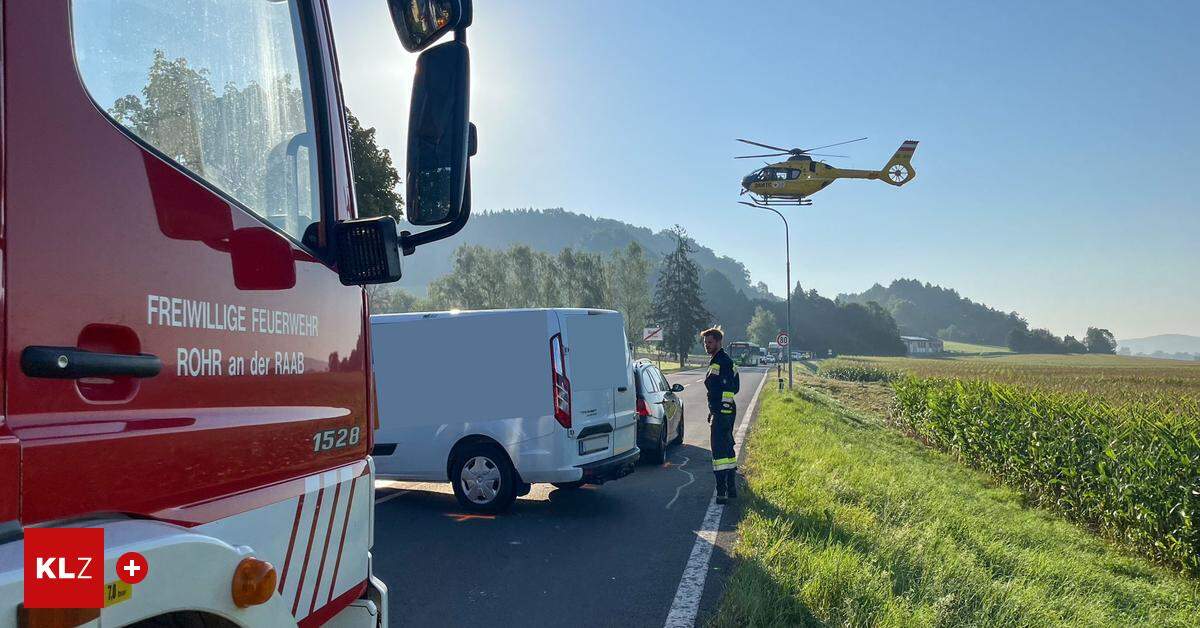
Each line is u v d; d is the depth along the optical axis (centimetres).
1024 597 618
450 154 239
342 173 273
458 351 971
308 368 244
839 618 545
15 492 146
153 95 194
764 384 4303
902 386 2367
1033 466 1314
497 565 718
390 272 254
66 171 166
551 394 937
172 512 186
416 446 973
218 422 201
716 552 763
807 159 3716
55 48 167
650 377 1352
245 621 179
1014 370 6681
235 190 220
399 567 711
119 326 174
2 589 137
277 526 224
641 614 588
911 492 1066
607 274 9181
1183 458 905
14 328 150
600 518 916
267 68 239
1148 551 971
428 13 242
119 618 151
